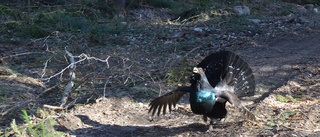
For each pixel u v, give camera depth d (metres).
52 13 15.61
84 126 6.44
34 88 8.84
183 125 6.40
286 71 9.89
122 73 9.35
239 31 15.93
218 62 6.16
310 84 8.49
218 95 5.39
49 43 12.65
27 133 5.66
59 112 7.37
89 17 16.86
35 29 13.46
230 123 6.23
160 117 7.00
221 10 18.98
